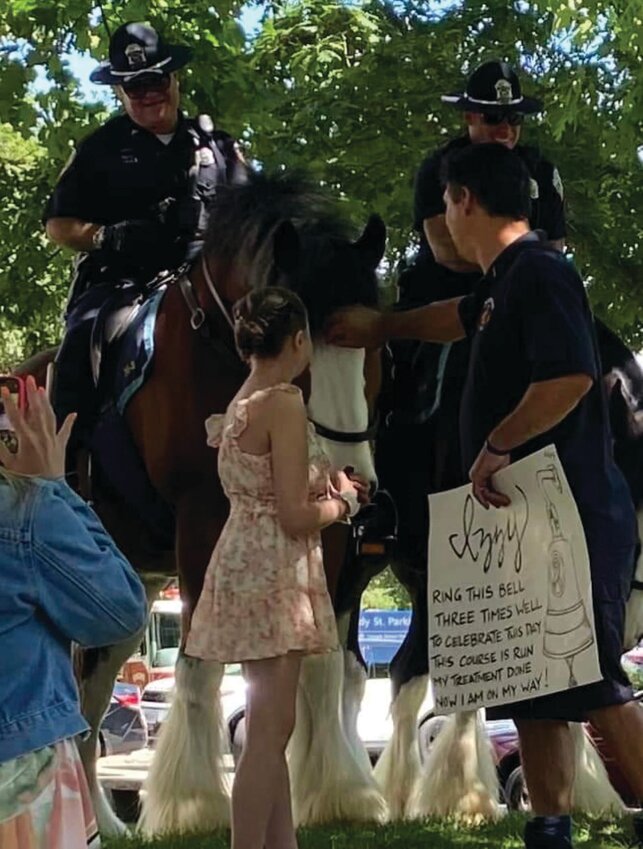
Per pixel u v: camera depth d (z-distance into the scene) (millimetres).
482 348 4293
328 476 4348
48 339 12516
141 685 20078
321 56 11047
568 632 4082
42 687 2988
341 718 6262
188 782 5887
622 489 4312
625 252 10922
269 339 4297
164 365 5625
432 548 4215
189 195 6098
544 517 4109
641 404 5855
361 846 5543
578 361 4023
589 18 9750
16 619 2984
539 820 4312
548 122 10555
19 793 2924
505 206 4297
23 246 11539
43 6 10164
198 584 5582
